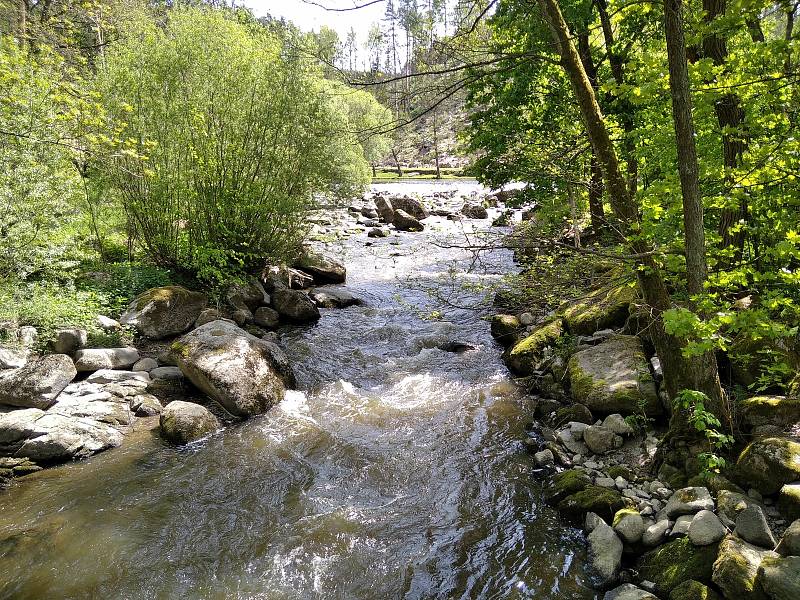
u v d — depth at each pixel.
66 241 10.32
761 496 4.96
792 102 5.16
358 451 7.36
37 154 9.49
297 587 5.02
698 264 4.91
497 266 17.22
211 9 12.96
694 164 4.73
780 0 4.38
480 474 6.71
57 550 5.45
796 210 5.63
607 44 10.56
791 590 3.70
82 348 9.45
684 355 4.35
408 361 10.51
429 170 65.94
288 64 12.55
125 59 12.23
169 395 8.92
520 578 5.00
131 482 6.65
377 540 5.64
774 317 5.90
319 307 14.12
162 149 12.16
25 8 15.83
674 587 4.37
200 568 5.26
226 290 13.19
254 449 7.43
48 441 7.03
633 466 6.25
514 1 6.34
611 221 6.57
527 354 9.57
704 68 4.91
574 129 8.84
